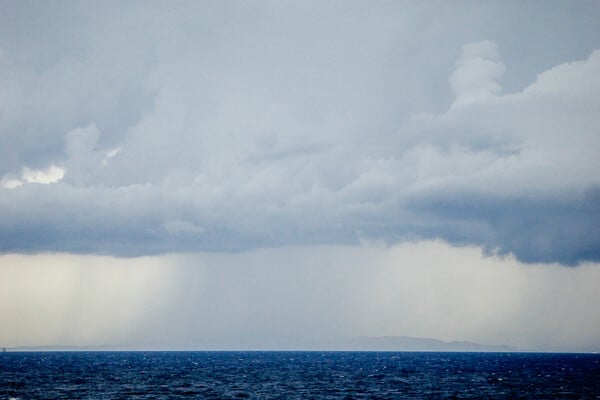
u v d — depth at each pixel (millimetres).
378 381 144625
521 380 150375
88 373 175500
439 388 123750
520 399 101062
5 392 110188
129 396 104125
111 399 98812
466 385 132250
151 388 120875
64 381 139375
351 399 100750
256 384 133500
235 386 127312
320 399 100688
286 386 128125
